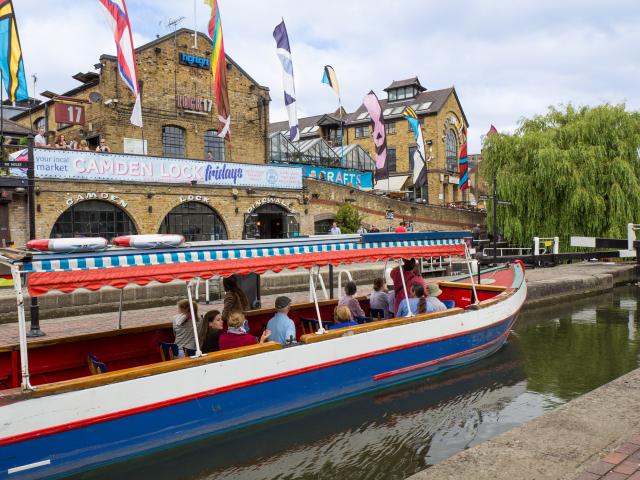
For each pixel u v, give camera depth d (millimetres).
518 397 7832
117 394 5332
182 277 5766
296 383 6695
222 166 21156
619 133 25406
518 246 27078
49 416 4957
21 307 4914
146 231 19047
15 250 5660
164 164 19484
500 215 27484
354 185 33906
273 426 6500
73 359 6770
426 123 42438
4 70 14234
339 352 7133
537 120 29172
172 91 22438
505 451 4512
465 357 8977
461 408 7359
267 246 6633
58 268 5109
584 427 4934
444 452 5969
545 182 25797
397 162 43562
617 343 11289
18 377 6289
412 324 8039
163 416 5645
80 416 5121
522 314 15008
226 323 7402
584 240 22219
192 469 5652
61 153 17016
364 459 5828
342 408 7223
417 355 8133
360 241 7613
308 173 31266
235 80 24516
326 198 25547
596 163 24891
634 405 5488
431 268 18859
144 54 21578
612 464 4109
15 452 4797
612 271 20547
